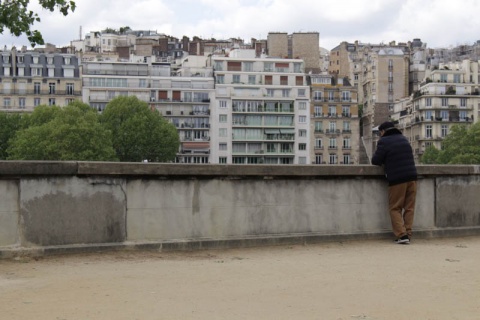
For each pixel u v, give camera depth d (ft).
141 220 35.86
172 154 440.04
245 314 21.86
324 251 37.09
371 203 41.93
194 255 35.17
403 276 28.89
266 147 546.67
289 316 21.68
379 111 607.78
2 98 511.81
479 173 45.57
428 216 43.86
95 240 34.81
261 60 547.90
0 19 54.90
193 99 533.14
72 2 55.83
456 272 29.96
